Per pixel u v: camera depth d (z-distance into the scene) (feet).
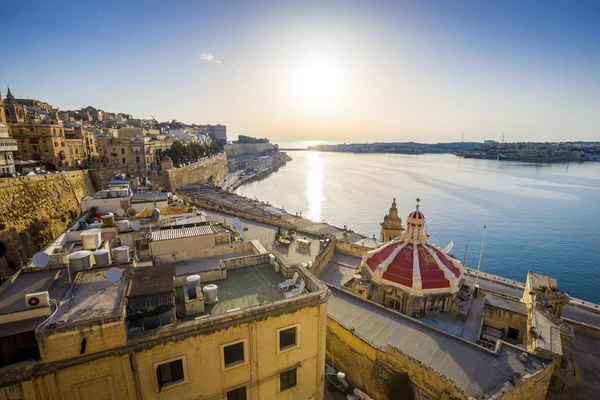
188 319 55.01
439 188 587.68
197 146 543.80
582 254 288.30
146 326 50.11
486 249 300.20
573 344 100.27
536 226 359.05
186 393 49.55
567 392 81.35
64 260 60.64
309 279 64.39
